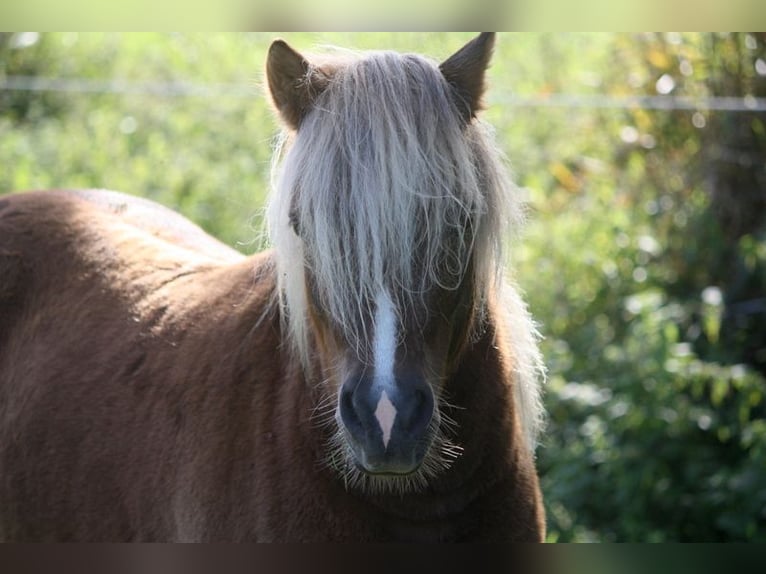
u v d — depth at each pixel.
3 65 9.06
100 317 3.55
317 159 2.60
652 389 5.64
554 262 6.54
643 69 7.05
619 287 6.37
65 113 8.78
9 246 3.77
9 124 8.48
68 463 3.38
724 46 6.59
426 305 2.56
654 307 5.92
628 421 5.55
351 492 2.83
